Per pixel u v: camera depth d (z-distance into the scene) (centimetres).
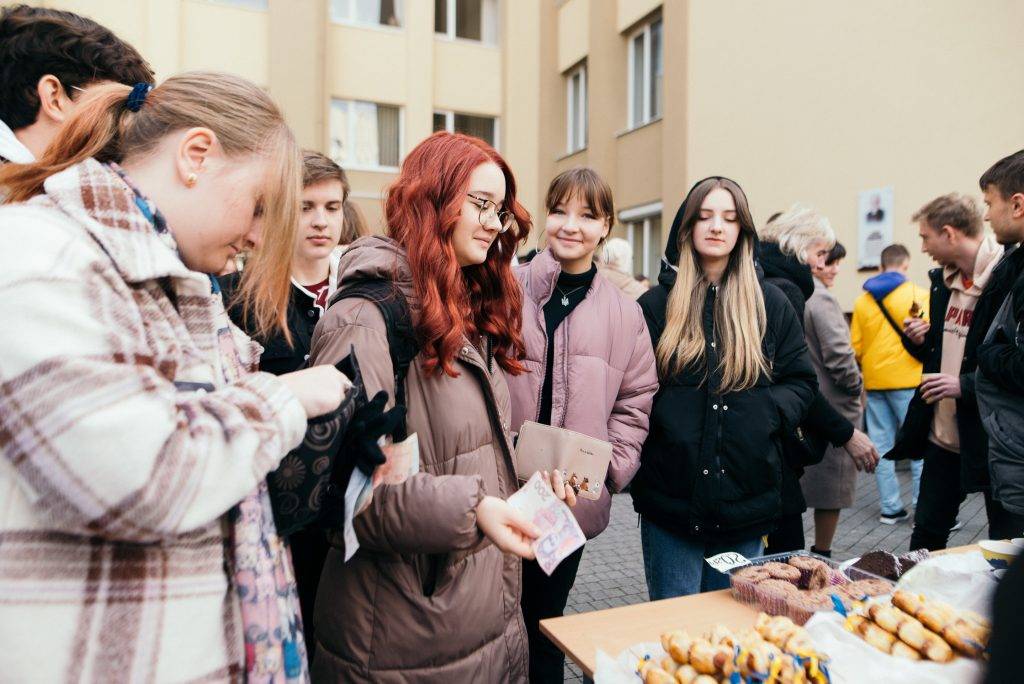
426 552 117
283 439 80
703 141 829
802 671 110
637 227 1036
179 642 74
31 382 63
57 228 70
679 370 224
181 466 68
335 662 129
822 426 251
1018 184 235
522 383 216
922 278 566
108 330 69
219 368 89
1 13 133
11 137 127
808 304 345
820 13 659
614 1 1026
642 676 115
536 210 1230
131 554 73
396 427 111
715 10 802
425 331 129
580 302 224
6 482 68
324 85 1058
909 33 570
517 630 143
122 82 137
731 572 164
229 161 84
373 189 1122
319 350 127
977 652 118
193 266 88
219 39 1010
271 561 88
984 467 248
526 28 1217
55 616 68
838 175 645
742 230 231
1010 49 494
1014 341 212
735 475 215
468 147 142
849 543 407
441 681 126
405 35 1134
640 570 371
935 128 551
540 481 134
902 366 445
